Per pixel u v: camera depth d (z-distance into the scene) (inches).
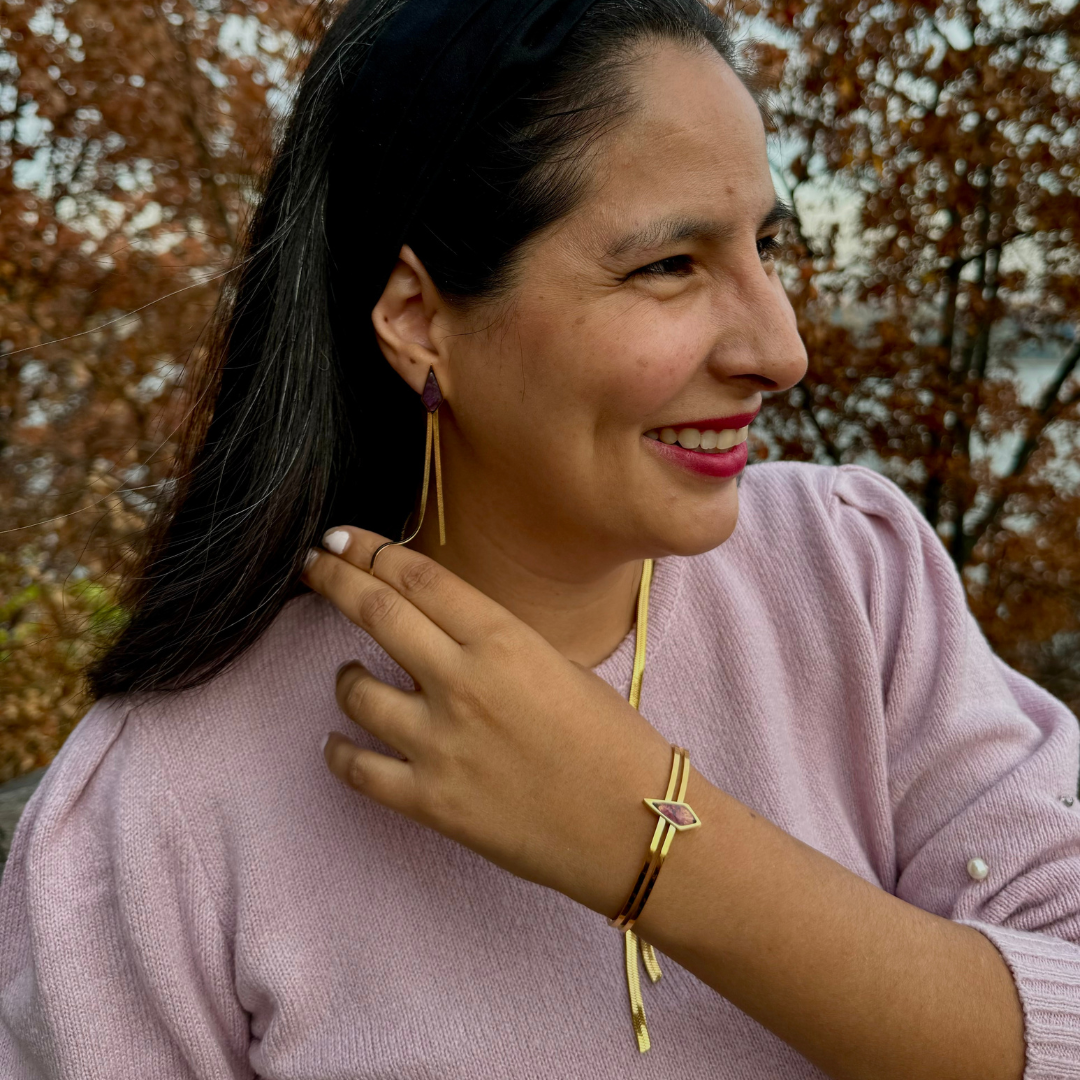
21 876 37.5
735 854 29.0
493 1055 32.9
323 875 35.2
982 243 152.1
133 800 35.6
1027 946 31.6
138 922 34.7
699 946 29.1
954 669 38.7
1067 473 164.9
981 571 171.0
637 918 29.3
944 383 155.7
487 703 29.4
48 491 155.0
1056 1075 29.5
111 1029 34.9
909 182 145.6
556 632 37.3
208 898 35.5
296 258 34.5
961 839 36.1
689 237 28.8
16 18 149.2
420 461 37.6
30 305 157.3
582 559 34.7
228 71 159.6
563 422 30.6
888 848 39.0
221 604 35.4
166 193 162.9
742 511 42.0
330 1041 34.1
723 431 31.2
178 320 158.4
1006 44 141.8
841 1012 28.9
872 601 40.3
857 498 42.7
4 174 156.9
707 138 28.4
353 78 32.6
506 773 29.4
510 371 30.9
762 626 39.7
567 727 29.2
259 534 34.9
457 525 36.5
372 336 35.4
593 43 28.5
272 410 35.3
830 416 163.8
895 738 39.5
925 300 155.6
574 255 29.0
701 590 39.1
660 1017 33.5
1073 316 154.4
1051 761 37.4
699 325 29.4
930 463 156.8
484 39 29.2
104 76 156.9
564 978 33.9
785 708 39.5
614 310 29.1
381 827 35.5
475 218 30.0
